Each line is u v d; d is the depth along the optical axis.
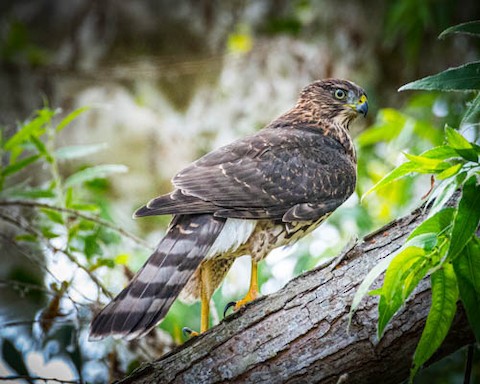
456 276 6.27
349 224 11.78
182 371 7.30
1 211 10.83
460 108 12.36
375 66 15.80
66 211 9.80
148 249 9.93
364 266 7.25
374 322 6.96
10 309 12.19
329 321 7.11
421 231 6.39
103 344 9.87
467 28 6.82
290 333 7.18
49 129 10.30
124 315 7.91
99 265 9.74
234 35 16.66
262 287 10.69
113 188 16.17
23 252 9.73
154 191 16.38
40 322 9.45
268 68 16.17
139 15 17.48
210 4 17.28
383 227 7.47
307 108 11.45
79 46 17.47
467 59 15.45
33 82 16.64
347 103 11.32
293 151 9.95
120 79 16.98
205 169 9.27
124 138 16.50
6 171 9.97
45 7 17.70
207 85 16.78
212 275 9.80
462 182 6.37
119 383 7.38
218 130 16.42
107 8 17.50
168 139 16.56
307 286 7.38
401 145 11.40
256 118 16.00
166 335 10.42
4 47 16.70
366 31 15.82
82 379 9.13
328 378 7.05
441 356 7.04
